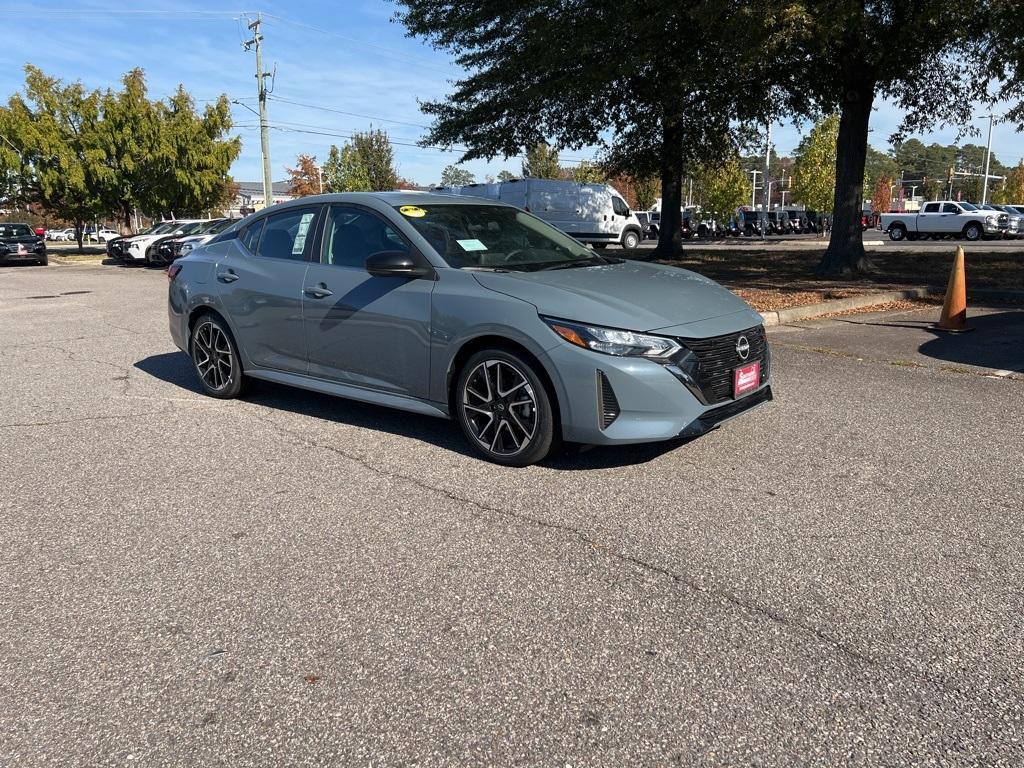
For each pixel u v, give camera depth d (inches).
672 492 154.2
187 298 236.8
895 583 117.0
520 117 754.2
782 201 2960.1
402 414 217.6
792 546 129.7
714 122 721.6
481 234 195.6
